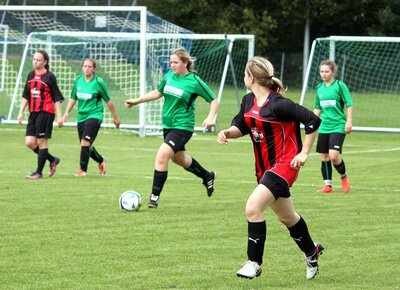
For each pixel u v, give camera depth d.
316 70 73.88
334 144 24.05
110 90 64.00
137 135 45.00
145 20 42.91
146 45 44.31
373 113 61.66
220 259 15.18
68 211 20.23
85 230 17.81
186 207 21.14
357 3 89.06
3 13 55.31
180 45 48.38
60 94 26.73
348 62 73.50
